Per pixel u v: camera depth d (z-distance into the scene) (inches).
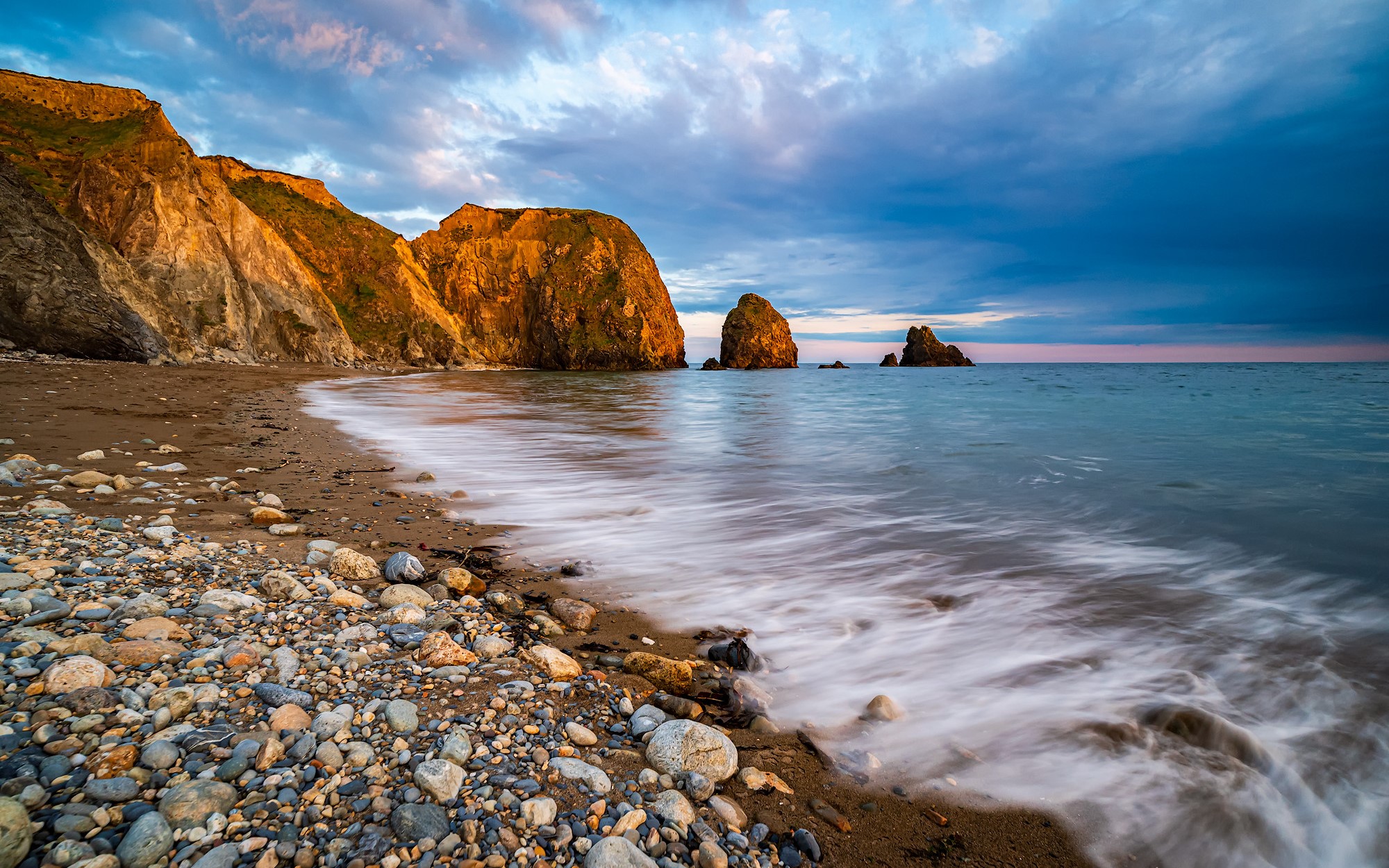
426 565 205.3
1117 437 549.6
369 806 85.4
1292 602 187.9
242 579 167.3
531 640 153.1
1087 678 143.2
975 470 403.2
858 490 344.2
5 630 114.7
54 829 71.9
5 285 850.1
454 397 1045.8
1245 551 237.9
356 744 97.1
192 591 153.2
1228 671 145.8
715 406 999.0
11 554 158.7
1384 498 318.7
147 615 132.7
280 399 757.9
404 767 94.8
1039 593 194.9
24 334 862.5
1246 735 120.3
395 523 253.8
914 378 2075.5
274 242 1814.7
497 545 235.6
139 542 185.8
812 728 123.7
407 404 855.7
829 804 101.8
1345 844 95.8
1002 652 155.9
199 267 1376.7
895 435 585.0
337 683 117.9
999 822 99.1
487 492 326.6
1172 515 289.4
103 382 655.8
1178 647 158.1
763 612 179.5
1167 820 100.0
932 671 146.6
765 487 350.0
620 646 155.4
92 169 1341.0
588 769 99.9
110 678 103.9
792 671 146.6
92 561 160.2
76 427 387.2
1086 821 99.7
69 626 122.4
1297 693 136.0
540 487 346.3
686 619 174.2
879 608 182.7
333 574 183.6
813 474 390.0
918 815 100.1
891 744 118.5
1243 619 175.8
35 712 90.9
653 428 658.8
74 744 86.0
